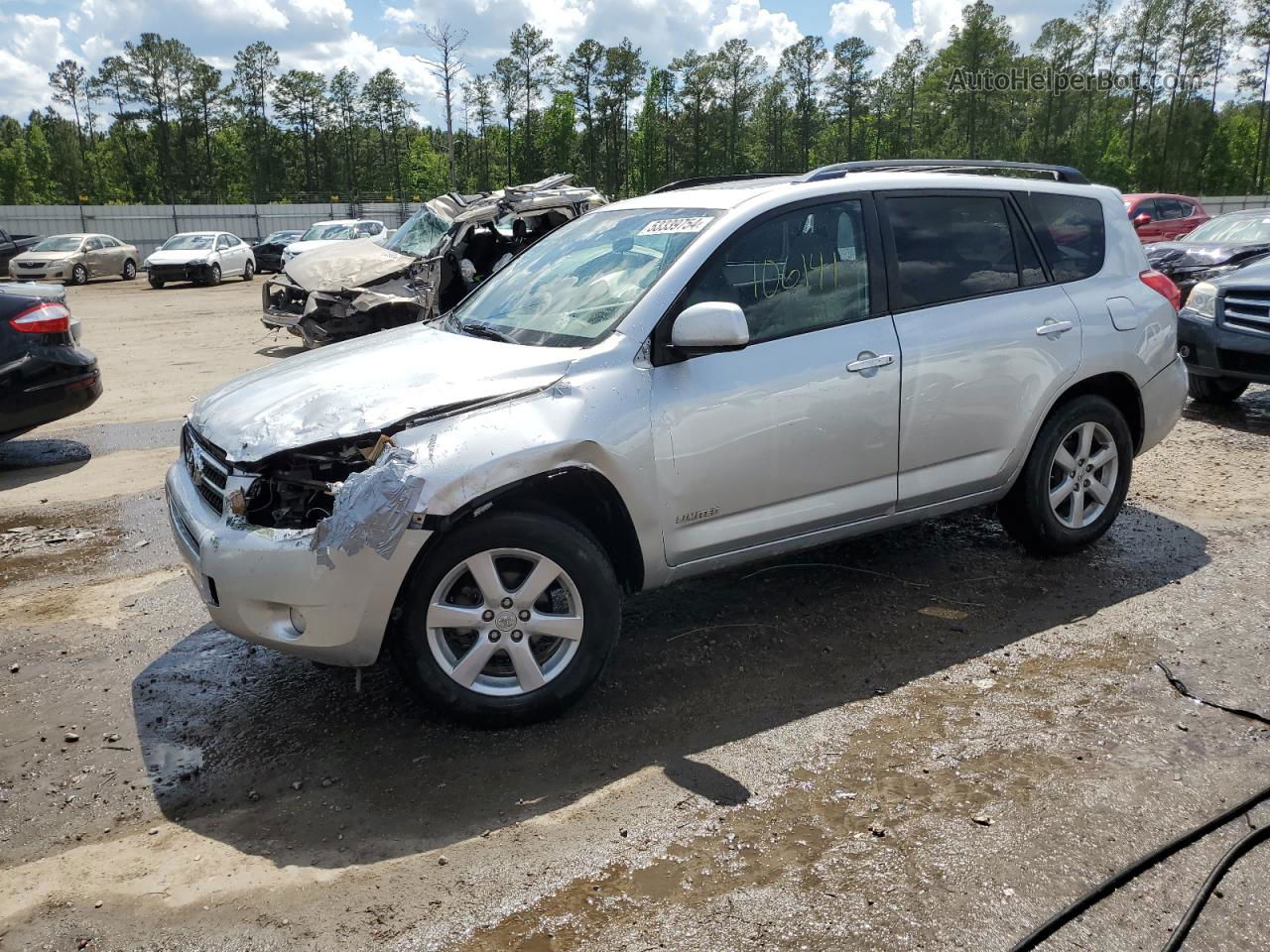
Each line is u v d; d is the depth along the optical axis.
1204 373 8.27
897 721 3.47
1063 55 80.81
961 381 4.23
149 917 2.57
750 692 3.70
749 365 3.71
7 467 7.39
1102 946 2.37
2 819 3.02
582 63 93.06
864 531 4.20
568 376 3.43
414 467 3.09
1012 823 2.86
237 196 104.69
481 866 2.74
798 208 3.96
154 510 6.23
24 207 48.34
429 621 3.26
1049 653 3.96
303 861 2.79
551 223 10.99
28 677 3.97
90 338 15.41
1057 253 4.70
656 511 3.55
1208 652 3.92
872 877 2.64
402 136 107.69
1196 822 2.84
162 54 100.56
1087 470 4.86
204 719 3.61
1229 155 82.06
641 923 2.49
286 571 3.08
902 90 96.75
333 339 11.41
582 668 3.44
